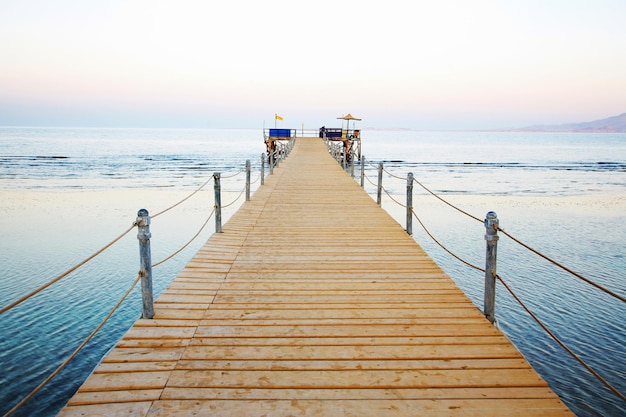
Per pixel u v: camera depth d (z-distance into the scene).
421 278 4.94
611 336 7.01
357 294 4.44
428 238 13.40
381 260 5.64
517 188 26.86
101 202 19.56
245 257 5.76
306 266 5.38
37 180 27.42
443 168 42.03
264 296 4.37
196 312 3.95
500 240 13.29
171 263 10.52
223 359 3.10
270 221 8.07
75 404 2.56
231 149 75.38
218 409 2.53
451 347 3.33
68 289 8.71
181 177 31.02
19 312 7.58
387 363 3.08
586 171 39.53
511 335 7.05
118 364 3.01
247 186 10.34
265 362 3.07
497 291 9.00
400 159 55.59
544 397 2.69
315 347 3.31
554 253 11.85
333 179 14.48
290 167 18.41
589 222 16.22
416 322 3.77
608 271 10.28
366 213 8.84
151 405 2.56
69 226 14.43
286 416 2.47
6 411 4.98
